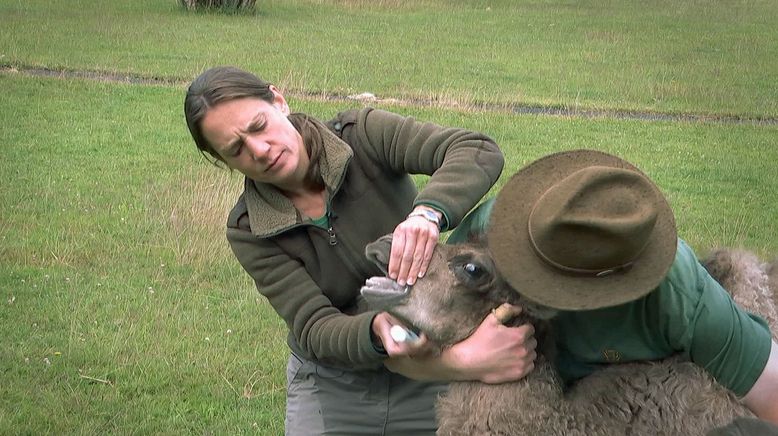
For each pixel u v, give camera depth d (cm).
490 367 295
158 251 801
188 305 707
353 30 2161
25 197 927
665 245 264
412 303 301
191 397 590
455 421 306
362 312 367
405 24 2302
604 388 297
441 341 303
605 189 254
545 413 294
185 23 2122
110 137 1171
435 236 304
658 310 282
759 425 278
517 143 1190
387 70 1670
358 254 363
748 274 316
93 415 564
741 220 916
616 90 1566
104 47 1783
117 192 952
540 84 1600
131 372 614
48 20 2044
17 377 599
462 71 1695
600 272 262
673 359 297
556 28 2294
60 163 1052
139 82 1527
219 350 643
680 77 1691
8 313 679
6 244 796
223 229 840
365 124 367
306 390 396
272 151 338
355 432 391
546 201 262
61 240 816
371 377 385
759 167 1123
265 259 363
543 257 264
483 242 313
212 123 334
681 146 1211
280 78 1538
